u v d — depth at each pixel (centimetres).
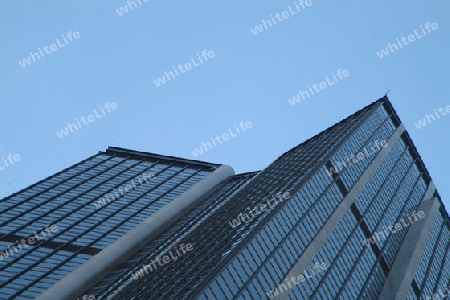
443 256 14562
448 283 13988
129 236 10875
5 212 11325
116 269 10119
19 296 8350
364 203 12181
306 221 9519
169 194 13388
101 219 11650
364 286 10369
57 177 13638
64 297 8675
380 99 16362
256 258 7769
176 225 12044
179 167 15500
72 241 10469
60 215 11569
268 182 11406
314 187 10506
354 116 15900
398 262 12319
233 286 6956
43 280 8975
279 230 8706
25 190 12600
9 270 9050
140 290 7588
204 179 14250
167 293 6800
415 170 16175
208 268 7269
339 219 10625
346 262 10181
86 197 12681
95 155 15850
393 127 16075
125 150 16325
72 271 9394
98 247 10412
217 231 9294
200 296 6312
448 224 16050
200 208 12938
